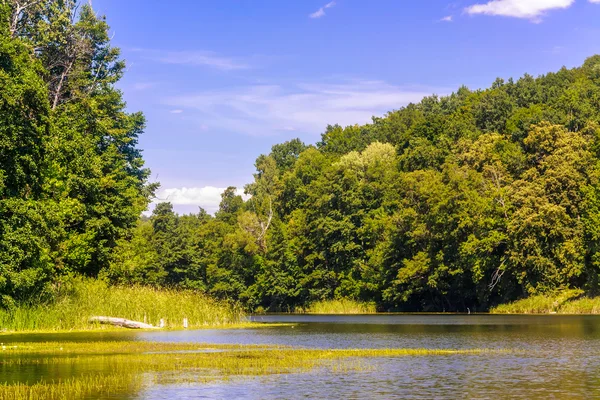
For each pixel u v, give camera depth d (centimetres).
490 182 9694
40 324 4791
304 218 13188
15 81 4528
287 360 2928
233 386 2225
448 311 10288
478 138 11362
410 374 2500
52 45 6912
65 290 5288
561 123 10919
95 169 6384
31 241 4516
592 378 2373
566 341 3853
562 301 8069
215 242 14950
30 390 2139
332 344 3806
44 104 4725
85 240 6216
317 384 2272
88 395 2059
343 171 12812
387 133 17675
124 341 3903
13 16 6431
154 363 2805
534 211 8400
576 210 8450
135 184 8600
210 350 3375
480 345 3672
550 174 8675
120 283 6862
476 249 8825
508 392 2098
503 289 9125
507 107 13375
